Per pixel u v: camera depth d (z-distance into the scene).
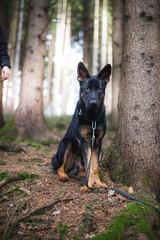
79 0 12.80
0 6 7.43
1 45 3.09
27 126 5.77
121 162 3.08
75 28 15.26
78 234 1.85
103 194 2.53
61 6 15.02
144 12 2.98
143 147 2.88
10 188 2.63
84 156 2.79
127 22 3.13
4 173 2.88
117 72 8.73
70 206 2.27
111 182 3.00
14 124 5.76
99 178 3.01
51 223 2.04
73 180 3.08
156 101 2.92
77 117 2.86
